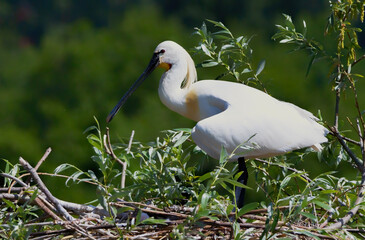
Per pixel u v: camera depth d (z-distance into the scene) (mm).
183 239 8109
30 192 9031
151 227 8859
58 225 8828
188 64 11352
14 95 29984
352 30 10930
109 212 8539
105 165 9266
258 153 10305
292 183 10891
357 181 10031
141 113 28328
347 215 8945
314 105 27250
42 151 26359
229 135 10156
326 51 11297
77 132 27266
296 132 10312
